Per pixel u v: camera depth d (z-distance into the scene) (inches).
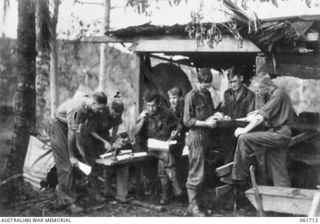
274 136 252.4
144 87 363.3
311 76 289.7
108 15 527.8
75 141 258.8
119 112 296.5
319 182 298.2
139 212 262.2
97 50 888.3
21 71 312.7
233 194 267.3
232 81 300.5
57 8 442.9
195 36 298.7
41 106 406.6
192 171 262.8
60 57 738.8
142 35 344.2
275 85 263.1
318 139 314.0
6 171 304.7
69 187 260.7
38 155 301.0
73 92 804.0
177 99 301.0
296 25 261.6
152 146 281.1
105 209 265.6
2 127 493.4
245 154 253.3
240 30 270.7
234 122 268.5
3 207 260.7
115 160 267.1
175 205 279.4
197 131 263.0
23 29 312.7
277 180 257.0
